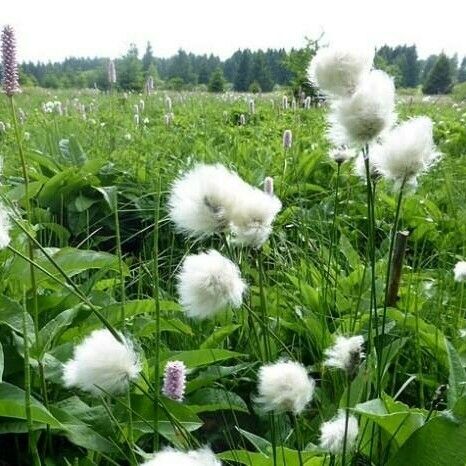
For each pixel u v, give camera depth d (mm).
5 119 11281
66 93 23156
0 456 2086
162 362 2287
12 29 2479
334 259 3719
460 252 4102
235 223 1625
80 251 2732
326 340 2617
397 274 2637
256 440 1973
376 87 1633
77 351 1500
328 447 1575
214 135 8758
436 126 9703
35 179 5066
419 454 1576
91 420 2031
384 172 1722
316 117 10930
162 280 3705
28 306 2537
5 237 1621
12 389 1847
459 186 5480
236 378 2619
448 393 1865
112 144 7012
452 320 2994
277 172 5973
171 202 1651
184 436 1709
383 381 2225
